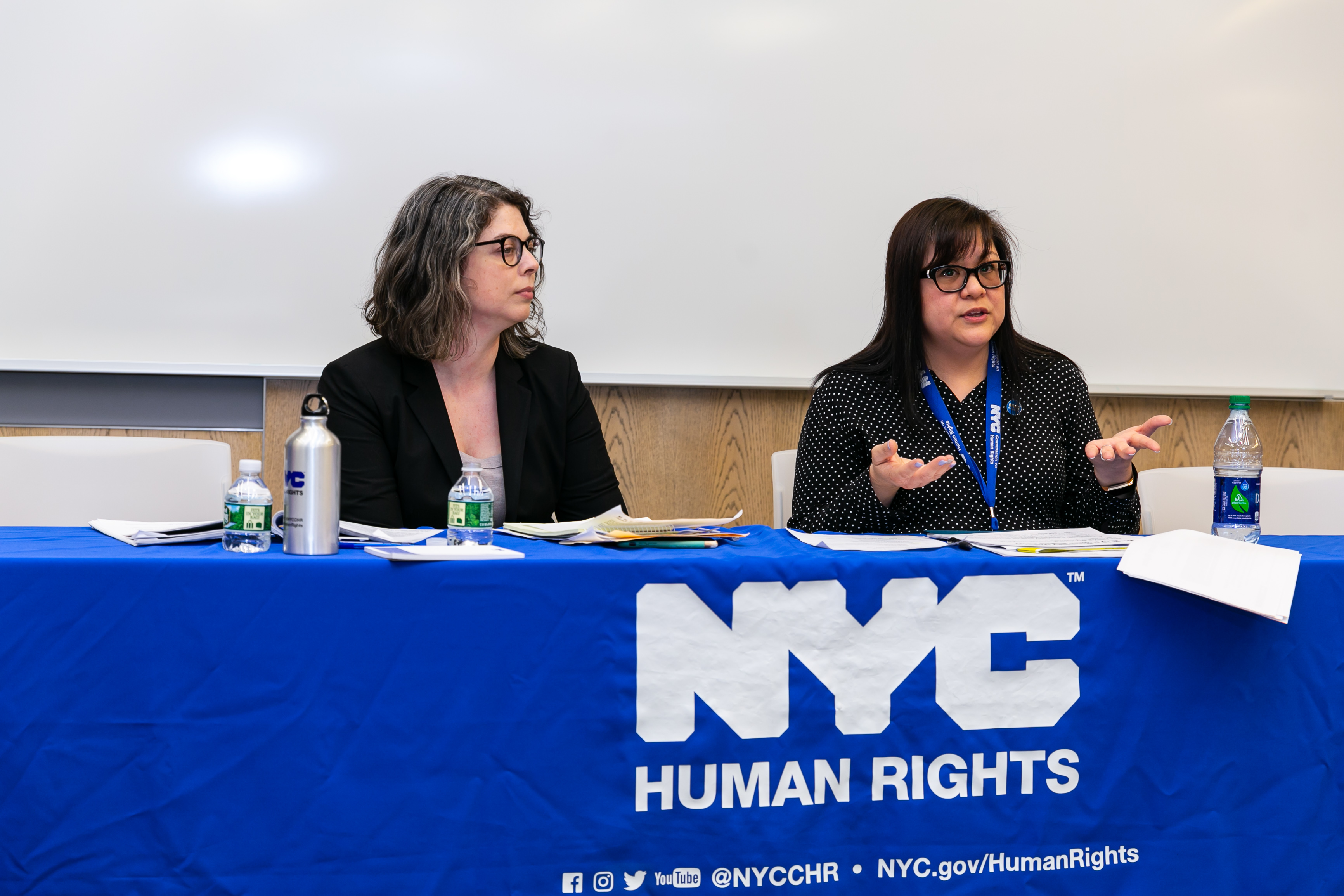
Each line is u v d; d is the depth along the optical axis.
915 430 1.75
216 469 1.89
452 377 1.78
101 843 0.99
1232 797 1.15
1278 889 1.16
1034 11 2.82
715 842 1.08
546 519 1.79
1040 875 1.12
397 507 1.67
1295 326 2.98
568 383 1.88
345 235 2.58
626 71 2.67
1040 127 2.84
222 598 1.01
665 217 2.71
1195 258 2.93
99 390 2.53
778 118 2.74
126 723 1.00
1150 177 2.89
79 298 2.49
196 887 1.00
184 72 2.51
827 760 1.09
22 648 0.99
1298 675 1.16
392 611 1.03
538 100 2.64
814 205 2.77
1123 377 2.92
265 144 2.54
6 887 0.99
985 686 1.12
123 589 1.00
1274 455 3.03
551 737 1.05
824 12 2.75
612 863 1.06
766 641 1.08
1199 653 1.15
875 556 1.12
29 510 1.77
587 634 1.06
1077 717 1.13
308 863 1.02
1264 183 2.94
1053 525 1.78
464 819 1.04
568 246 2.67
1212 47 2.90
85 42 2.47
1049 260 2.87
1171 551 1.17
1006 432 1.76
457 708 1.04
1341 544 1.42
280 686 1.02
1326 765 1.17
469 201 1.73
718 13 2.71
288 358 2.58
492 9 2.61
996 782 1.12
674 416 2.78
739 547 1.20
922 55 2.79
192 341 2.54
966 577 1.11
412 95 2.59
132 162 2.50
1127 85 2.87
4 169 2.46
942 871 1.11
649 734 1.07
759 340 2.76
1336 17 2.95
